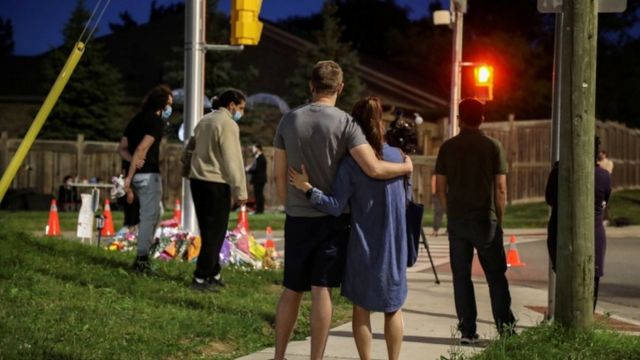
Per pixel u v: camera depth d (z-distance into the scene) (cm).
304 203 639
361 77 4244
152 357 680
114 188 1338
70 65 610
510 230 2500
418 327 883
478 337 807
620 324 959
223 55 3684
